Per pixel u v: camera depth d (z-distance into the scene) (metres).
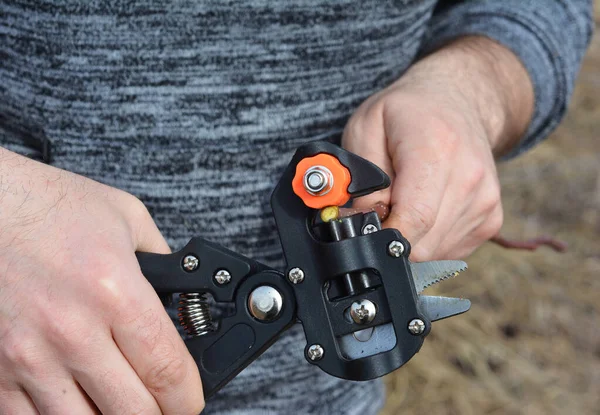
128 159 0.46
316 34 0.46
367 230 0.40
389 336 0.40
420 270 0.41
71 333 0.37
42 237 0.37
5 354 0.37
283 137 0.47
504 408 1.20
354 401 0.52
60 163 0.47
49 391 0.37
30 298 0.37
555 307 1.40
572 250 1.54
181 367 0.38
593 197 1.65
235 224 0.47
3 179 0.38
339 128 0.48
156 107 0.45
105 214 0.39
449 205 0.45
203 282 0.41
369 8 0.47
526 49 0.55
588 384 1.26
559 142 1.83
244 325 0.41
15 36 0.45
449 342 1.30
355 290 0.40
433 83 0.49
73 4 0.44
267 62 0.45
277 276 0.41
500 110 0.52
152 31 0.44
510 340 1.34
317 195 0.40
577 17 0.58
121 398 0.37
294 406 0.50
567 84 0.56
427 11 0.52
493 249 1.52
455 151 0.45
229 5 0.44
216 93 0.45
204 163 0.46
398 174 0.45
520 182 1.70
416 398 1.20
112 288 0.37
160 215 0.47
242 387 0.48
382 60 0.49
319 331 0.40
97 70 0.45
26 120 0.47
